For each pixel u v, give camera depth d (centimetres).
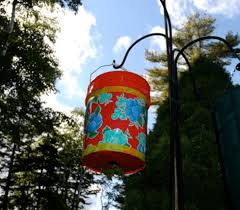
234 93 194
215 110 208
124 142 189
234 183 182
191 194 802
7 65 1185
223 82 1266
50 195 2162
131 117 195
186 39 1973
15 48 1265
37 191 2169
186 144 981
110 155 195
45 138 2236
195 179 827
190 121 1094
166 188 863
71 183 2555
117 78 201
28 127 1293
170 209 175
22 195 2266
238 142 184
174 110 199
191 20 2011
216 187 810
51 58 1335
